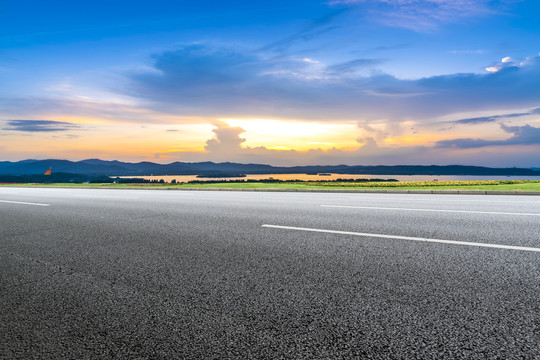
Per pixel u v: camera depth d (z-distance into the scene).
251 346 1.93
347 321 2.19
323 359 1.77
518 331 2.00
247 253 3.94
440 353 1.80
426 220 5.84
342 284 2.85
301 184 19.81
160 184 23.70
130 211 8.11
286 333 2.06
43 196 13.62
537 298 2.46
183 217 6.93
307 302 2.50
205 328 2.16
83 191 17.48
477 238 4.38
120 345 1.99
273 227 5.53
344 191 14.36
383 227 5.28
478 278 2.89
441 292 2.61
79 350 1.94
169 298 2.67
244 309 2.42
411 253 3.73
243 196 12.23
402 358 1.77
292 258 3.67
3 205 10.15
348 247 4.07
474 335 1.97
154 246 4.43
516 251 3.72
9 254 4.18
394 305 2.40
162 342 2.01
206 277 3.14
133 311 2.44
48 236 5.28
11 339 2.08
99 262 3.74
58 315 2.41
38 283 3.09
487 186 14.12
